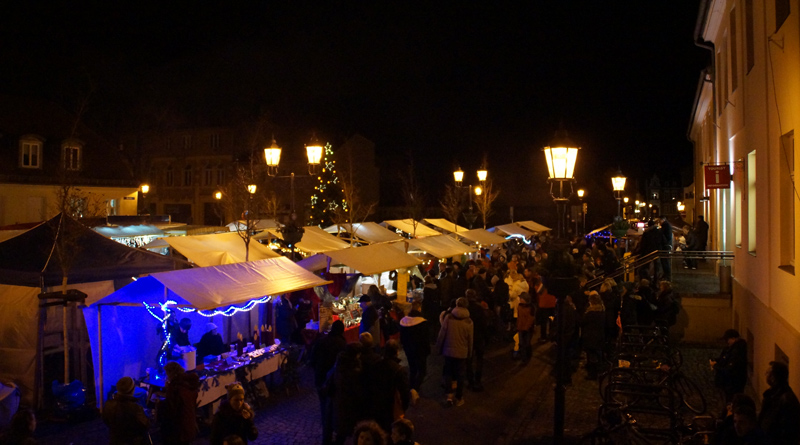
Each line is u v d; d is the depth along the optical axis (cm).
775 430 532
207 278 960
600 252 1895
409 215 4316
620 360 841
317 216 3606
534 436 792
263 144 4278
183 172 4916
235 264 1057
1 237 1412
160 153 5009
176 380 674
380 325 1239
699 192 2517
